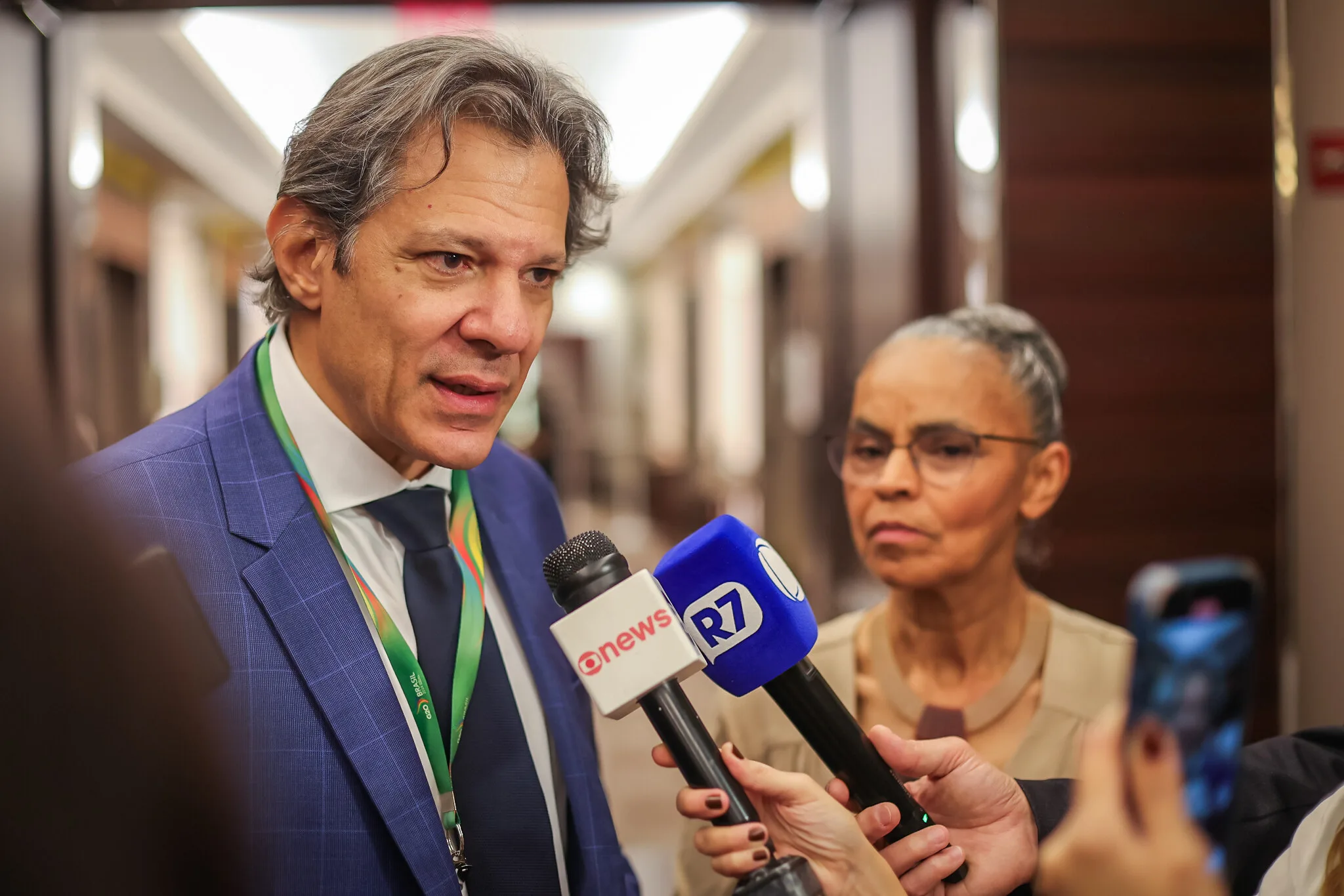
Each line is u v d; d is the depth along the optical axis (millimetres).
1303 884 927
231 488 1070
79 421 3537
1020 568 1507
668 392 15984
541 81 1032
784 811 923
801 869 812
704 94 9102
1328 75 1899
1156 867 878
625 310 19312
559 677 1275
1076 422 2779
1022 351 1312
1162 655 829
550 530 1455
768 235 10023
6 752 360
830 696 988
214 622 993
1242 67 2809
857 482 1324
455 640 1140
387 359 1013
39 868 363
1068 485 2768
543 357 18859
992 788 994
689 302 14570
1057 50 2803
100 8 3336
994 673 1315
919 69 3107
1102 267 2805
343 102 1014
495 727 1135
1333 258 1918
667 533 14102
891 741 975
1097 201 2807
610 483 18750
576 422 18969
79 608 373
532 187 1002
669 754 882
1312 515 1909
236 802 424
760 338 10211
